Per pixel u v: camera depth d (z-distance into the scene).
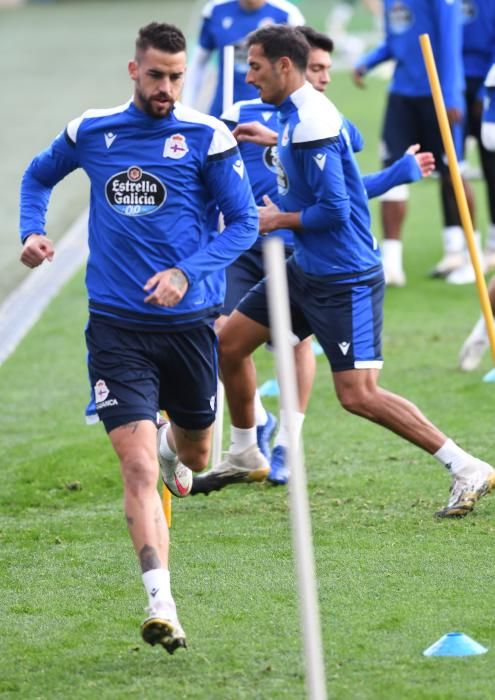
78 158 20.45
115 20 152.38
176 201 19.91
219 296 20.78
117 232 19.97
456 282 45.41
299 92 23.09
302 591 15.29
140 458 19.19
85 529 24.88
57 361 38.69
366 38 117.56
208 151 19.91
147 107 19.66
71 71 111.06
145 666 18.19
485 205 56.88
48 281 49.66
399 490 26.05
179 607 20.30
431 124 43.28
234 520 24.83
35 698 17.27
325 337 24.09
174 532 24.20
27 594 21.30
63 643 19.14
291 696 16.97
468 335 39.03
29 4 181.25
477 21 44.44
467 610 19.64
